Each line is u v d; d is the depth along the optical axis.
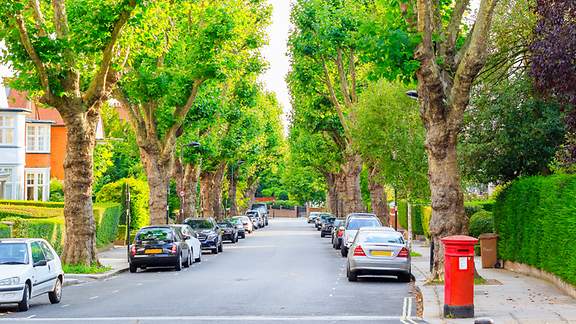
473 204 42.97
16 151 52.75
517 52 28.02
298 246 52.09
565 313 15.99
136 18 28.47
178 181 54.50
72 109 29.75
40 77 28.69
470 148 28.12
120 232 52.47
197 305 18.92
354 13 49.66
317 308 18.20
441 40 23.36
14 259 19.09
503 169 28.59
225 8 39.38
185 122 45.53
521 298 18.84
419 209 55.16
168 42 39.16
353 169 61.19
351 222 40.56
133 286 25.02
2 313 18.02
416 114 38.88
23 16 28.62
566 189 19.33
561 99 20.75
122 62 30.98
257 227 90.44
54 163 62.75
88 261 30.45
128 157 78.62
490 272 26.78
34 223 31.23
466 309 15.83
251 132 66.25
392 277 28.05
